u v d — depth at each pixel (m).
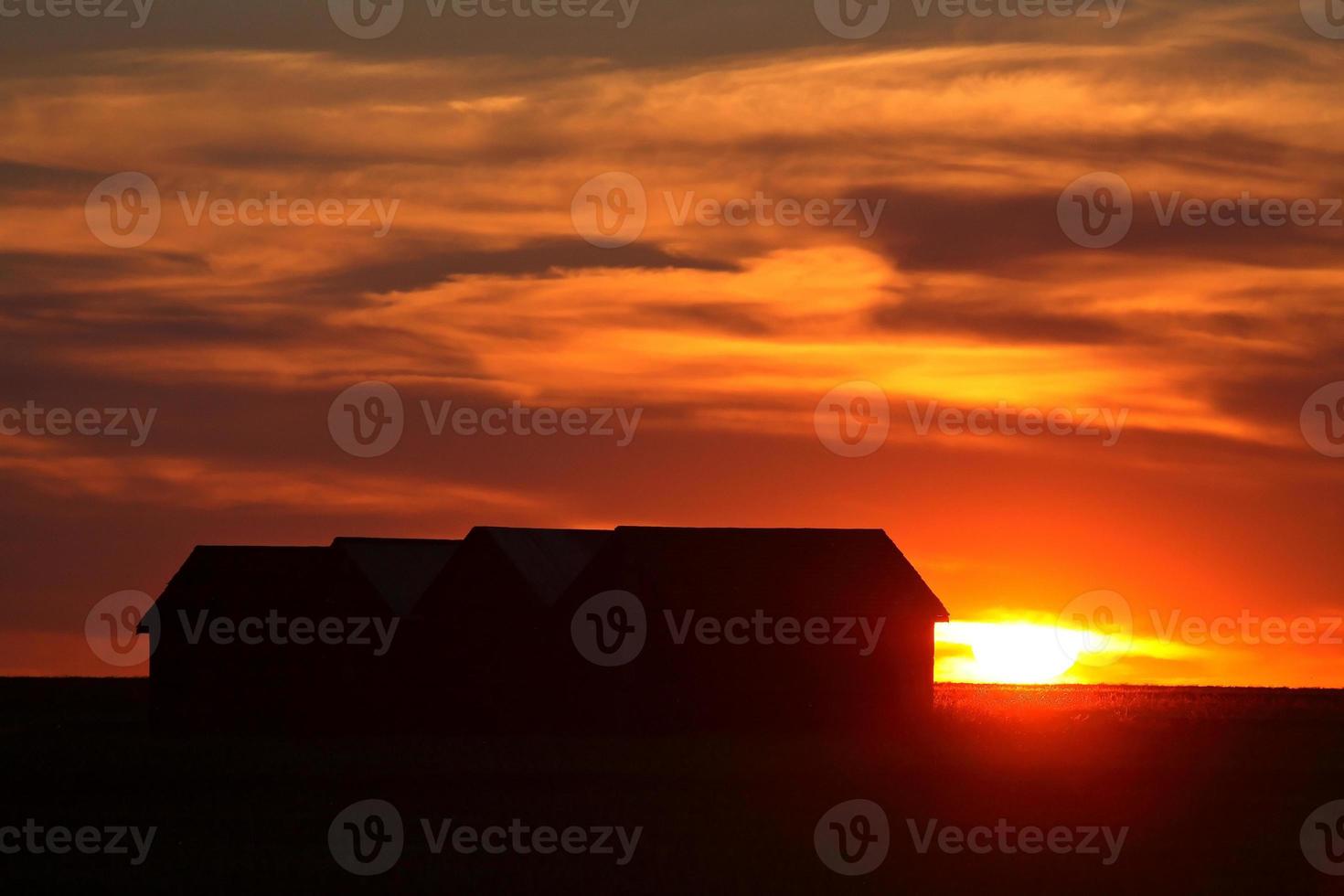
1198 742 54.03
